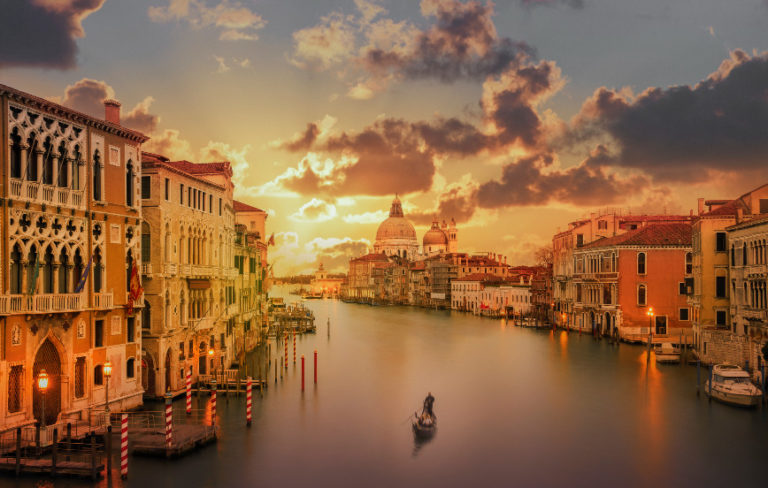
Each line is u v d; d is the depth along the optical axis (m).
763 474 30.20
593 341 82.38
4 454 29.03
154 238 41.25
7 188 29.31
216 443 34.34
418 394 47.84
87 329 34.44
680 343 67.44
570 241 99.06
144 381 41.72
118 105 39.00
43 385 29.23
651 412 41.75
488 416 40.91
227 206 55.69
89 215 34.72
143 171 41.34
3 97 29.20
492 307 147.00
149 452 31.31
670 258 77.56
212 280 50.50
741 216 53.94
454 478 29.69
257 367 59.69
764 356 42.50
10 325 29.44
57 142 32.47
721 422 39.03
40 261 31.20
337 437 35.84
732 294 54.31
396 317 147.25
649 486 28.86
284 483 28.78
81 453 30.69
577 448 34.06
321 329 110.75
